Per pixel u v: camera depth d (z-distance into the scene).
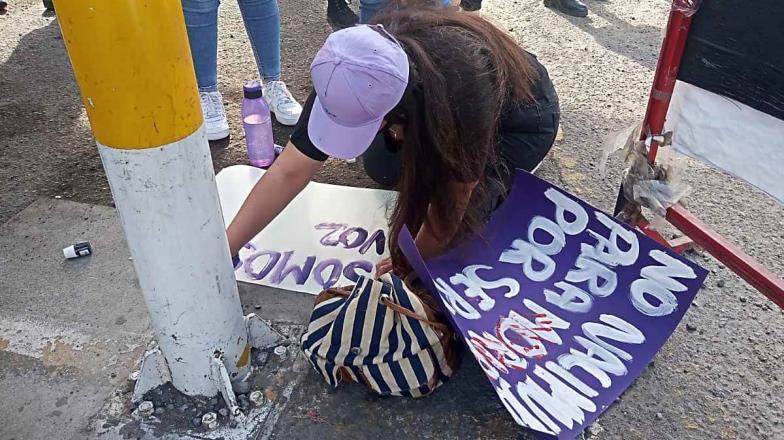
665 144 1.85
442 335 1.51
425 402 1.56
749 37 1.54
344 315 1.49
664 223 2.04
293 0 3.79
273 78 2.64
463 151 1.34
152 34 1.05
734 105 1.65
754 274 1.72
